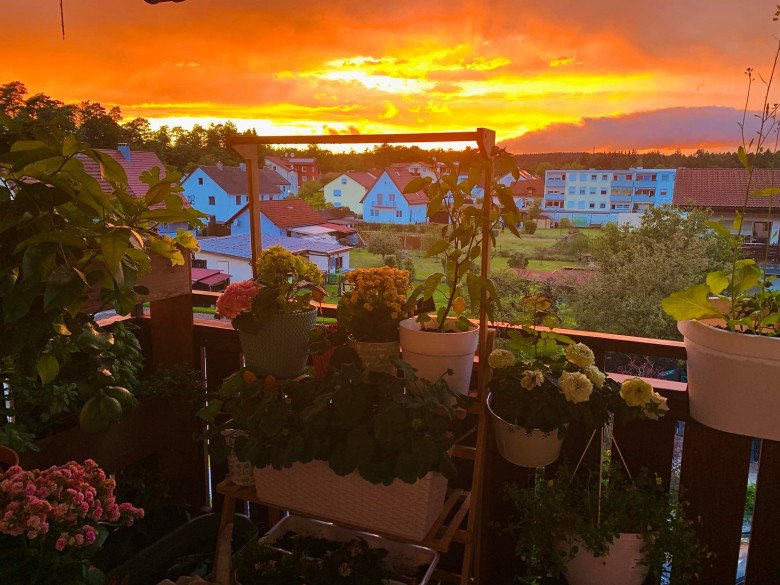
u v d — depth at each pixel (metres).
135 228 1.39
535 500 1.55
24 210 1.17
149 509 2.19
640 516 1.48
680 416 1.57
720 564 1.59
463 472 1.87
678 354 1.62
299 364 1.75
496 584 1.88
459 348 1.51
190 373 2.18
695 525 1.59
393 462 1.44
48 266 1.11
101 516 1.43
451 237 1.55
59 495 1.35
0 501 1.33
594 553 1.43
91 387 1.41
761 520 1.54
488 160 1.48
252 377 1.69
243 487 1.79
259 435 1.56
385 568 1.69
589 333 1.75
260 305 1.62
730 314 1.45
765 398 1.30
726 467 1.53
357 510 1.56
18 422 1.82
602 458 1.56
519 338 1.59
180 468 2.33
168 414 2.20
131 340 1.98
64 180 1.22
